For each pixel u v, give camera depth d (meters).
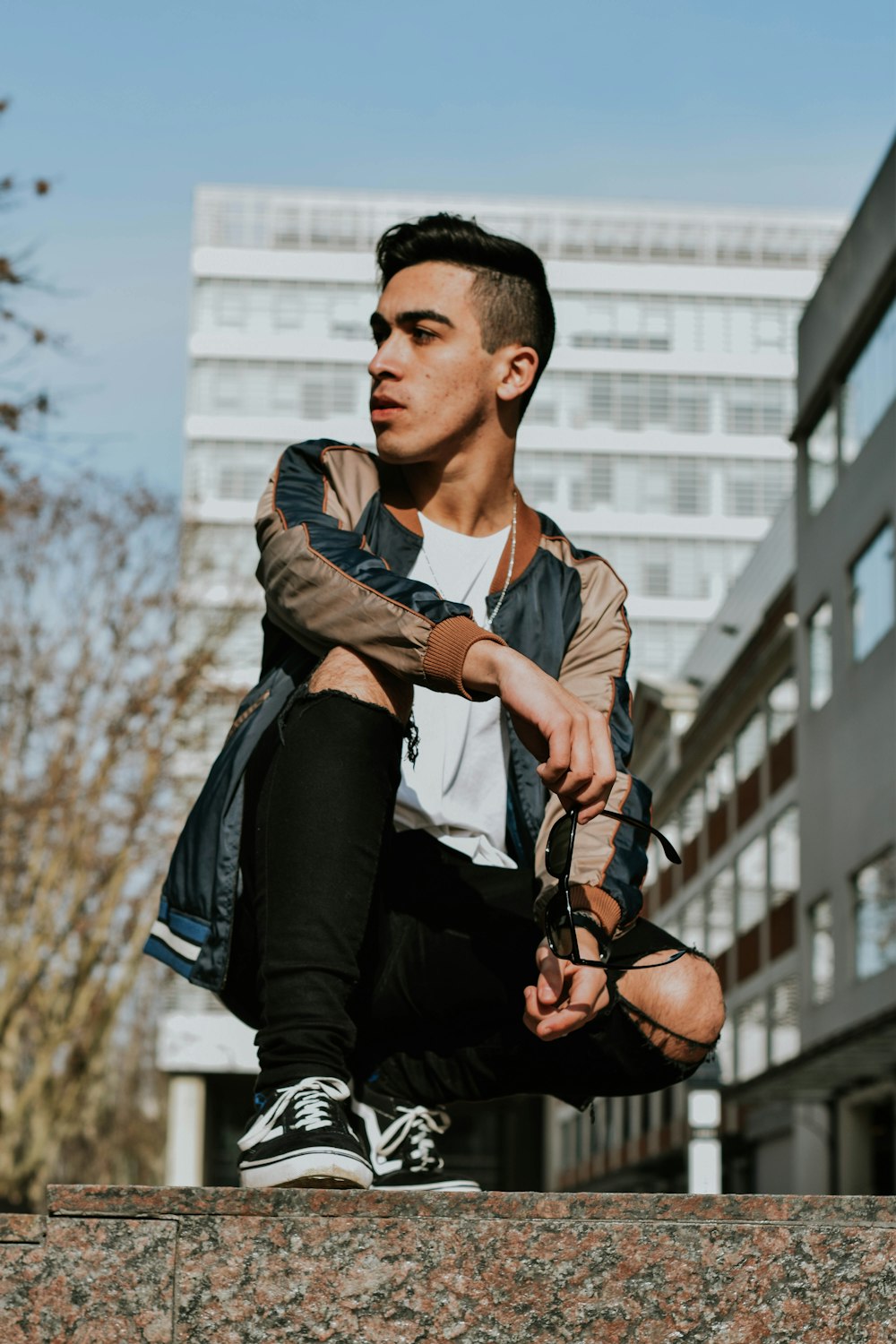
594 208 79.94
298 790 2.15
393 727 2.20
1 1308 1.68
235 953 2.35
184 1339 1.68
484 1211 1.73
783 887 32.41
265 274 78.50
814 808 28.48
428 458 2.59
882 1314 1.71
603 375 78.44
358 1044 2.48
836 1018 26.59
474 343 2.59
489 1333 1.69
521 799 2.54
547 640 2.62
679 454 78.06
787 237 79.88
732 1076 36.38
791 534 38.25
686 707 45.78
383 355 2.59
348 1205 1.72
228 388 77.38
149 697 27.17
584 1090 2.46
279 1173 2.04
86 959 27.94
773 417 78.50
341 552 2.26
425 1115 2.50
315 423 77.06
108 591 27.14
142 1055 51.41
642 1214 1.74
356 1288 1.69
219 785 2.34
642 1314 1.70
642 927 2.42
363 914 2.15
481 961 2.38
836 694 27.22
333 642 2.24
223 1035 46.16
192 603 28.00
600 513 77.44
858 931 25.91
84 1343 1.67
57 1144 29.38
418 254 2.62
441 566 2.62
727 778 38.44
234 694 27.95
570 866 2.20
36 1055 29.20
